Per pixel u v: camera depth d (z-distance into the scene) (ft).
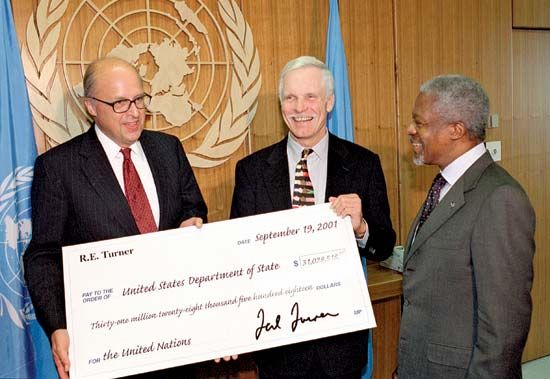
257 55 8.20
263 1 8.30
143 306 5.16
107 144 5.63
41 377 6.63
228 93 8.08
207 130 7.97
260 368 6.26
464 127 4.75
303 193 6.00
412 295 5.01
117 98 5.23
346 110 8.27
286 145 6.27
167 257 5.26
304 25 8.64
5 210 6.29
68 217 5.41
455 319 4.65
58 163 5.43
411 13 9.59
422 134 4.96
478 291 4.41
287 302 5.36
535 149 11.57
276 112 8.52
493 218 4.38
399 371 5.11
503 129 10.98
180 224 5.85
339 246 5.50
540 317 12.07
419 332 4.90
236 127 8.14
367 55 9.23
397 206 9.73
